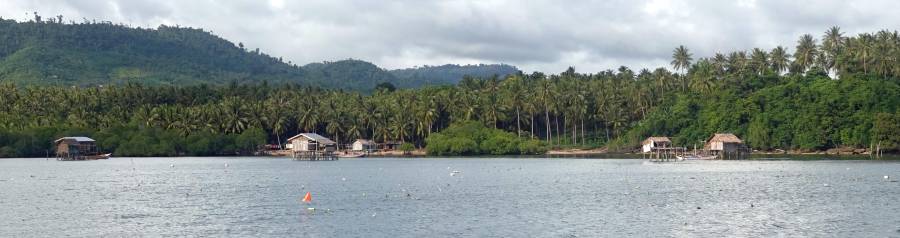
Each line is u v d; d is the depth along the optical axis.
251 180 112.69
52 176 126.62
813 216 63.84
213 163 184.00
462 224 60.34
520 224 60.31
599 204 74.12
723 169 139.88
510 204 74.56
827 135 199.50
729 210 68.38
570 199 79.25
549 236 54.62
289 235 55.47
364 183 104.31
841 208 69.31
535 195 84.06
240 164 177.62
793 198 79.00
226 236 55.34
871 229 56.44
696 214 65.69
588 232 56.25
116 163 185.00
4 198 84.12
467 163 176.62
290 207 72.31
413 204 74.50
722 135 197.50
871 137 191.75
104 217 66.31
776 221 61.03
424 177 118.31
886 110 197.88
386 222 61.47
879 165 149.75
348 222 61.53
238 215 66.69
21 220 64.56
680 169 141.12
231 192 90.06
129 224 61.84
